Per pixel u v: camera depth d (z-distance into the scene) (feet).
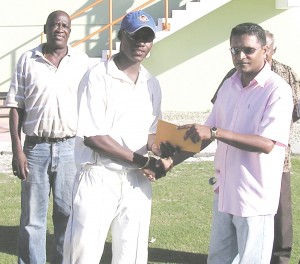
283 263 19.45
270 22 56.03
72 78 18.26
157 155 14.79
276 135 14.39
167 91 55.83
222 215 15.43
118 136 14.55
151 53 55.31
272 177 14.84
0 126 47.34
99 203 14.44
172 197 28.43
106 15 55.21
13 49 55.16
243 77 15.08
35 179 18.33
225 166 15.14
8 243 22.80
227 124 15.23
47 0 54.95
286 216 19.25
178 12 52.11
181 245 22.50
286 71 18.98
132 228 14.78
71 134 18.34
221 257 15.61
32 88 18.10
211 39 55.52
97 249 14.55
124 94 14.61
